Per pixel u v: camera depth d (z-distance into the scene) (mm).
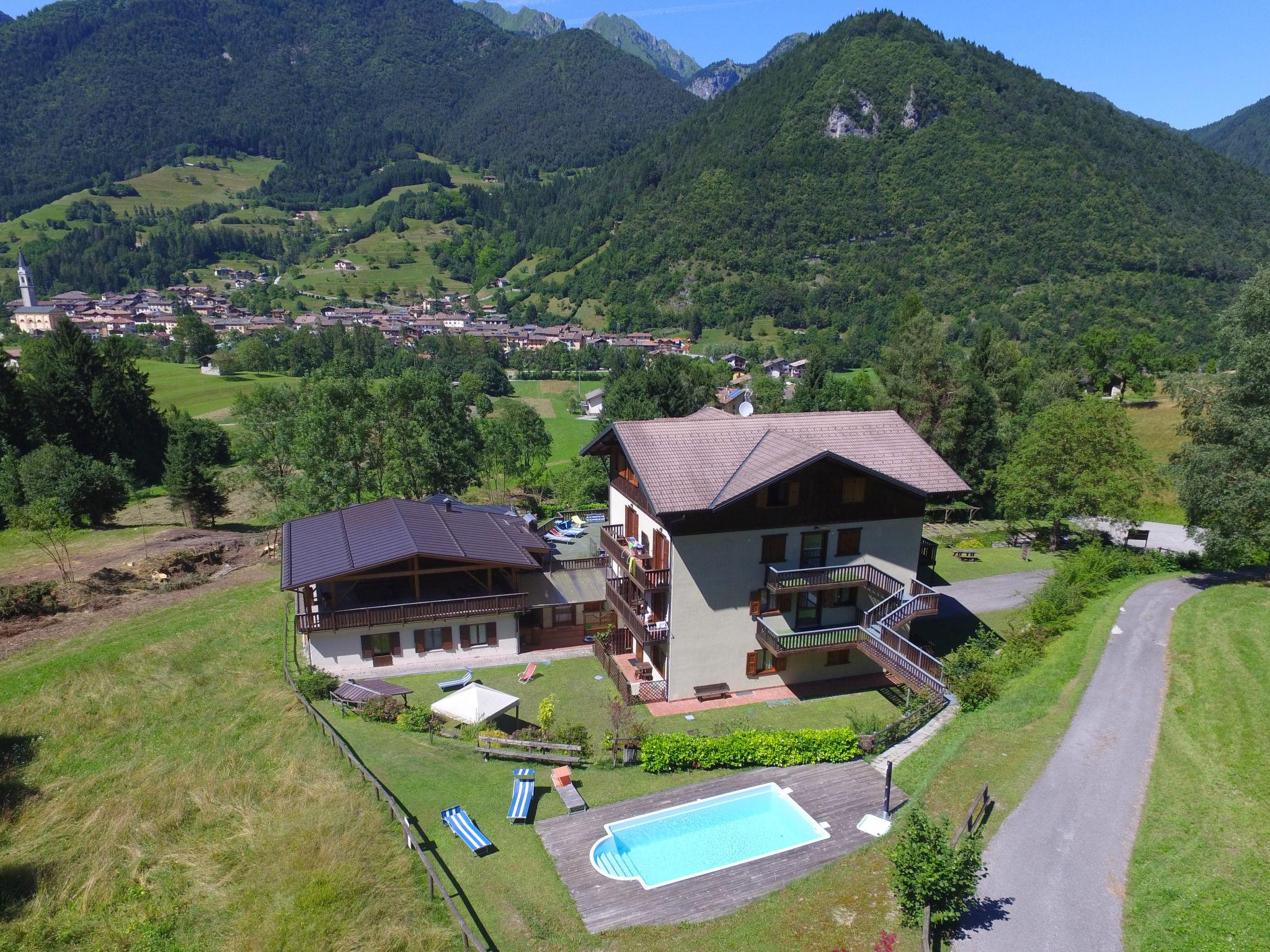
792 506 34688
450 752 28453
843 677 37656
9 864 22406
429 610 38594
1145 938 17406
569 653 41062
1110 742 25672
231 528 68625
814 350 87250
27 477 59750
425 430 61094
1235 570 46469
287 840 22734
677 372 77938
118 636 40188
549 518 65562
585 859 21812
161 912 20312
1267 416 38344
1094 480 54094
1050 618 37938
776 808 24656
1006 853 20391
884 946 17641
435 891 20375
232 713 31938
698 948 18125
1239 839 20141
